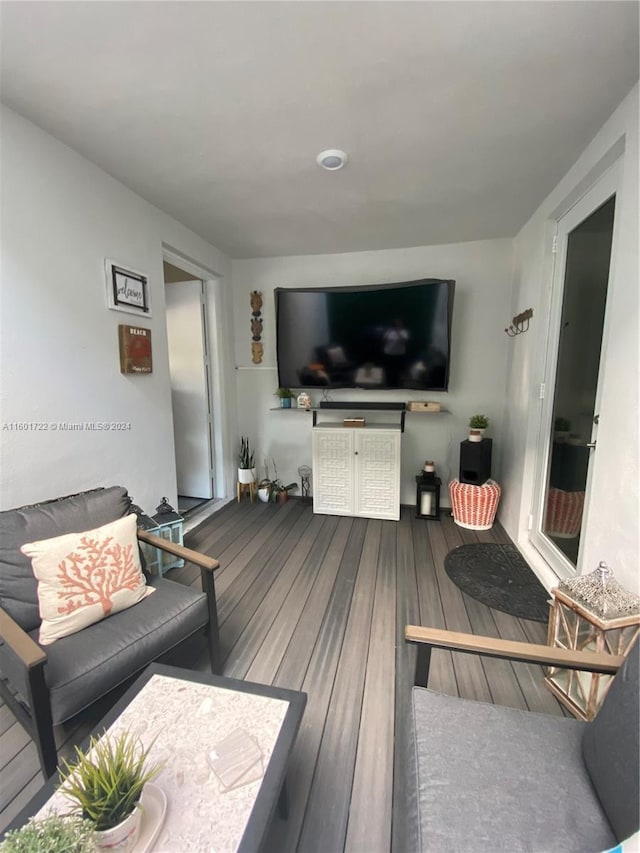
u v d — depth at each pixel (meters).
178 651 1.53
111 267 2.25
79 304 2.06
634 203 1.52
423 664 1.16
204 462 3.91
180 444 3.96
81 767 0.76
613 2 1.18
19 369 1.77
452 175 2.23
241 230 3.09
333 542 2.98
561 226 2.44
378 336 3.37
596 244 2.02
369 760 1.31
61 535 1.60
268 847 1.07
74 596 1.43
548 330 2.60
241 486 3.91
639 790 0.74
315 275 3.75
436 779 0.90
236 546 2.93
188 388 3.84
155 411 2.69
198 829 0.78
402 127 1.80
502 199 2.54
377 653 1.79
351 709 1.50
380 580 2.43
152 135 1.86
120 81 1.51
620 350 1.58
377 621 2.03
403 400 3.70
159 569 2.42
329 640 1.88
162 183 2.33
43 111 1.69
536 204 2.61
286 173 2.21
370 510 3.45
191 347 3.77
